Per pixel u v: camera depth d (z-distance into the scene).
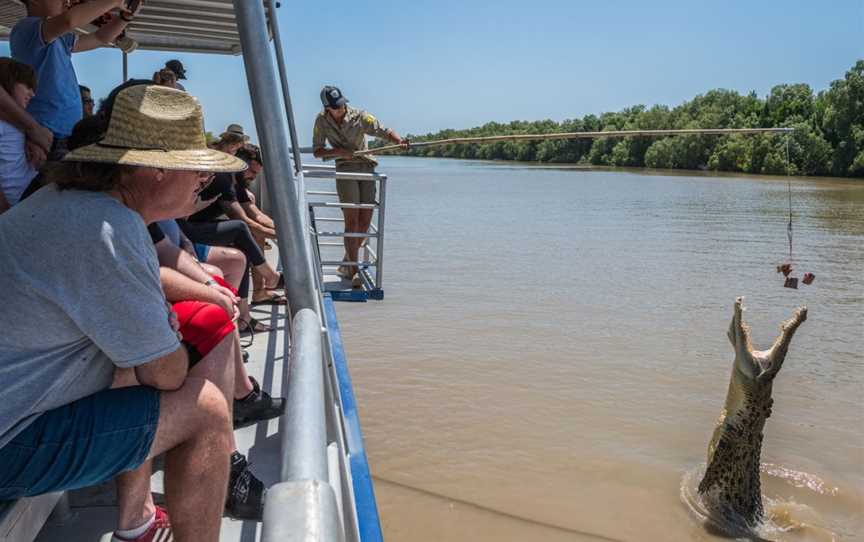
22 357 2.02
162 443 2.18
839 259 20.33
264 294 6.39
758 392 6.95
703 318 13.38
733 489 6.89
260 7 2.09
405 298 14.12
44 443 2.03
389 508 6.50
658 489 7.10
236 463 3.06
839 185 50.16
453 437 7.78
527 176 67.75
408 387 9.18
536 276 16.97
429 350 10.67
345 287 8.96
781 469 7.91
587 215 31.30
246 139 7.08
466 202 37.50
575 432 8.06
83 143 2.37
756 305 14.64
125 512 2.62
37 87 4.08
